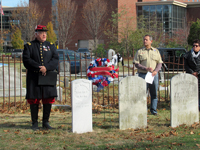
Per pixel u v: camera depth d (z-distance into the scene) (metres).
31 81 5.26
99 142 4.54
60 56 16.66
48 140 4.66
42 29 5.35
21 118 6.68
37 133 5.14
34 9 42.84
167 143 4.44
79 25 46.56
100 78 6.15
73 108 5.08
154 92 6.86
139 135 4.95
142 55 6.68
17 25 44.75
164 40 33.94
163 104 8.47
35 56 5.27
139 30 26.34
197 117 5.73
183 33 38.44
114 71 6.25
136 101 5.38
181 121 5.59
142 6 44.88
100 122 6.07
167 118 6.45
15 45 41.88
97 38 43.66
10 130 5.38
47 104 5.46
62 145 4.39
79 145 4.38
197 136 4.84
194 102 5.66
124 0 43.59
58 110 7.79
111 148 4.20
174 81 5.44
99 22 42.44
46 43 5.48
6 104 8.46
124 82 5.30
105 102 9.04
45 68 5.19
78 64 14.95
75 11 44.19
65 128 5.49
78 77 14.20
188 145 4.32
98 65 6.18
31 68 5.20
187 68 7.41
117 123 5.97
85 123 5.18
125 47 25.52
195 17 47.50
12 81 9.70
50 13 46.56
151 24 35.72
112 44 28.00
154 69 6.73
